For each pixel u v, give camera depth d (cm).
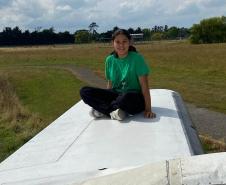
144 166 218
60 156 383
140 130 438
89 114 524
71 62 4622
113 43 511
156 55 4947
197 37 9625
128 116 503
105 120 500
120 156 364
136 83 509
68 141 428
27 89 2512
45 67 4041
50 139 445
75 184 249
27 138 1016
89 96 511
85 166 348
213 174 188
